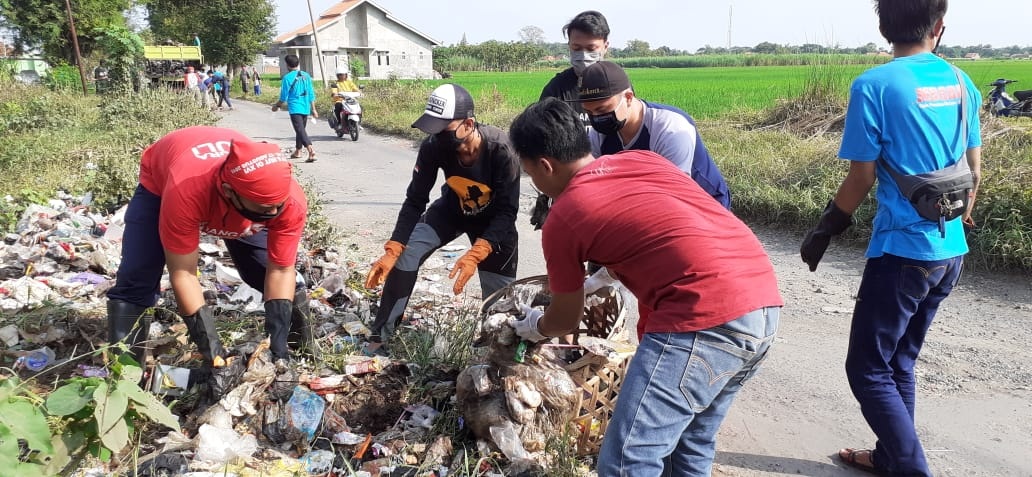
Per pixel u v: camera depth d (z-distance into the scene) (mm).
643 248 2266
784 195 7227
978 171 3047
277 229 3227
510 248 4043
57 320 4227
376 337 4035
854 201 2953
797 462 3336
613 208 2287
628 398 2266
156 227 3365
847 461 3305
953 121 2830
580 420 3010
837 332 4746
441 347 3809
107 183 7398
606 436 2312
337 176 10609
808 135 11039
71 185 8297
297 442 3098
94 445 2324
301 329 3715
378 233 7289
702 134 11172
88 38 34000
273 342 3344
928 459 3320
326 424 3188
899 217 2859
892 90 2791
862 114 2826
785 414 3762
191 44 44781
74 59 34250
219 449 2936
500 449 2936
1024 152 7527
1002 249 5570
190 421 3188
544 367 3014
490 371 3051
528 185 9461
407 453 3068
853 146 2863
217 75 25016
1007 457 3307
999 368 4148
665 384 2223
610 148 3492
